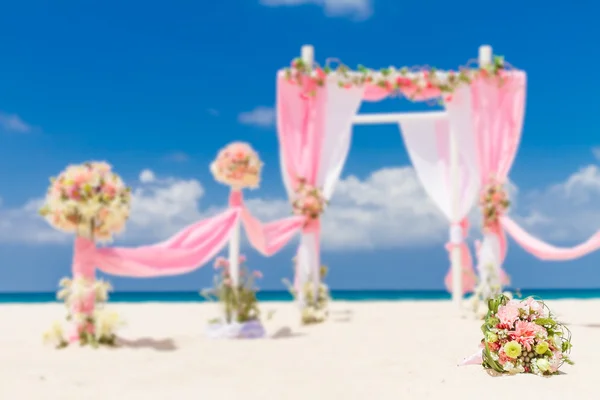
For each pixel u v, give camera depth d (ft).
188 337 26.03
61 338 21.76
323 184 32.91
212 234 25.38
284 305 48.98
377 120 38.17
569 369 15.78
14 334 27.40
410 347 21.66
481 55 33.53
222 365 18.19
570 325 28.17
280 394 14.07
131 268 23.12
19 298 151.64
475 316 32.37
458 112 33.58
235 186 26.81
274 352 21.04
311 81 33.04
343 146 33.12
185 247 24.53
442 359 18.44
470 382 14.32
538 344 15.15
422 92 33.24
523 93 33.53
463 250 37.04
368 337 25.12
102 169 22.44
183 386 15.19
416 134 38.09
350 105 33.19
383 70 32.96
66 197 21.77
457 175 36.99
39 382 15.67
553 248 30.83
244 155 26.63
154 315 39.01
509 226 32.68
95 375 16.65
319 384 15.05
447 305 45.14
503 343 15.39
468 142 33.45
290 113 33.27
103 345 21.93
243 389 14.69
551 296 140.77
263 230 29.48
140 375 16.61
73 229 22.20
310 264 32.60
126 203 22.56
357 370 16.92
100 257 22.57
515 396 12.87
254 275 26.63
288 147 33.01
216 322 26.12
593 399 12.57
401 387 14.33
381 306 44.80
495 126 33.63
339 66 32.99
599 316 34.06
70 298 21.86
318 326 30.30
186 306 49.42
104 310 22.20
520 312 15.49
